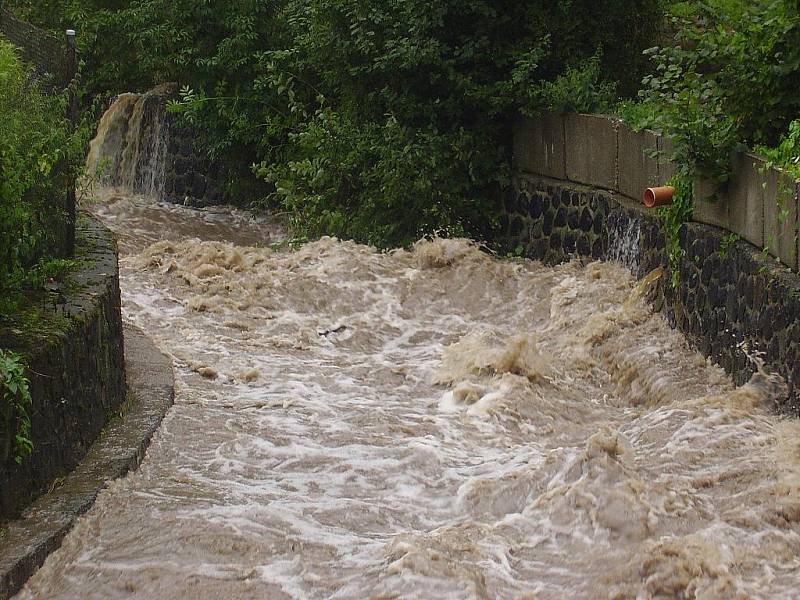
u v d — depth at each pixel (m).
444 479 8.66
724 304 10.34
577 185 15.20
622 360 11.52
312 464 8.90
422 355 12.80
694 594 6.36
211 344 12.64
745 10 10.77
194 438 9.19
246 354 12.38
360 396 11.05
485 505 8.06
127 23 23.62
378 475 8.72
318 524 7.66
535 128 16.31
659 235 12.45
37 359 7.21
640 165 13.41
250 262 15.41
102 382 8.71
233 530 7.38
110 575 6.75
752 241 10.02
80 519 7.18
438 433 9.82
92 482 7.65
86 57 25.50
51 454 7.52
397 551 7.02
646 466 8.22
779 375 8.99
